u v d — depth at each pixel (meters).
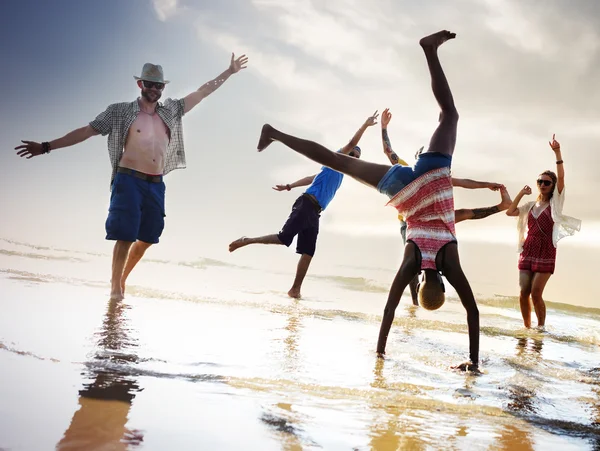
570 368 4.23
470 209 5.23
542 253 6.57
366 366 3.72
